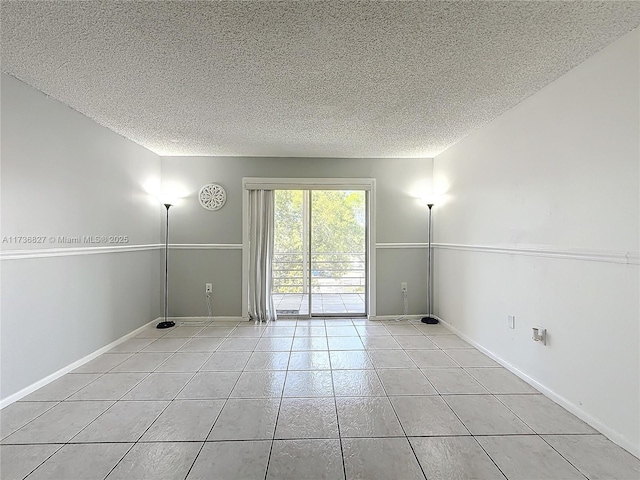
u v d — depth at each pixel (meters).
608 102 1.94
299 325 4.35
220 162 4.53
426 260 4.69
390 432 2.00
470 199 3.60
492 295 3.17
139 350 3.42
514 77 2.33
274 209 4.70
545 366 2.46
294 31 1.80
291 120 3.18
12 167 2.35
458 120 3.17
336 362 3.10
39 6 1.59
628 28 1.78
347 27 1.77
